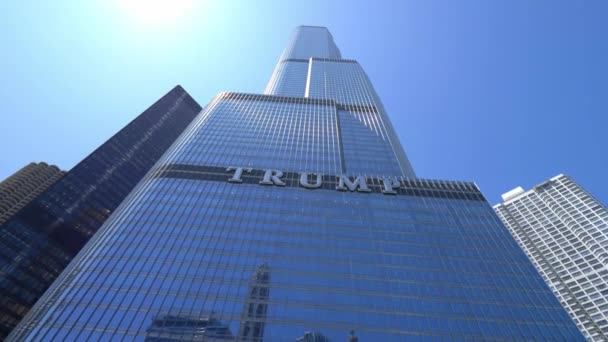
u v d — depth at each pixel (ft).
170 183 265.75
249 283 181.98
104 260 191.01
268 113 421.18
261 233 220.43
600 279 482.28
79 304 163.32
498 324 168.45
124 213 230.27
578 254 525.75
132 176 553.23
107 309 161.48
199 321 157.99
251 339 152.35
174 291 173.78
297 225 231.09
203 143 330.13
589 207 562.25
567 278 515.91
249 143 340.39
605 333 435.94
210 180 273.13
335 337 156.97
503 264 208.85
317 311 169.07
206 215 232.32
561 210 589.32
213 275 185.57
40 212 405.39
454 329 164.55
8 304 326.85
